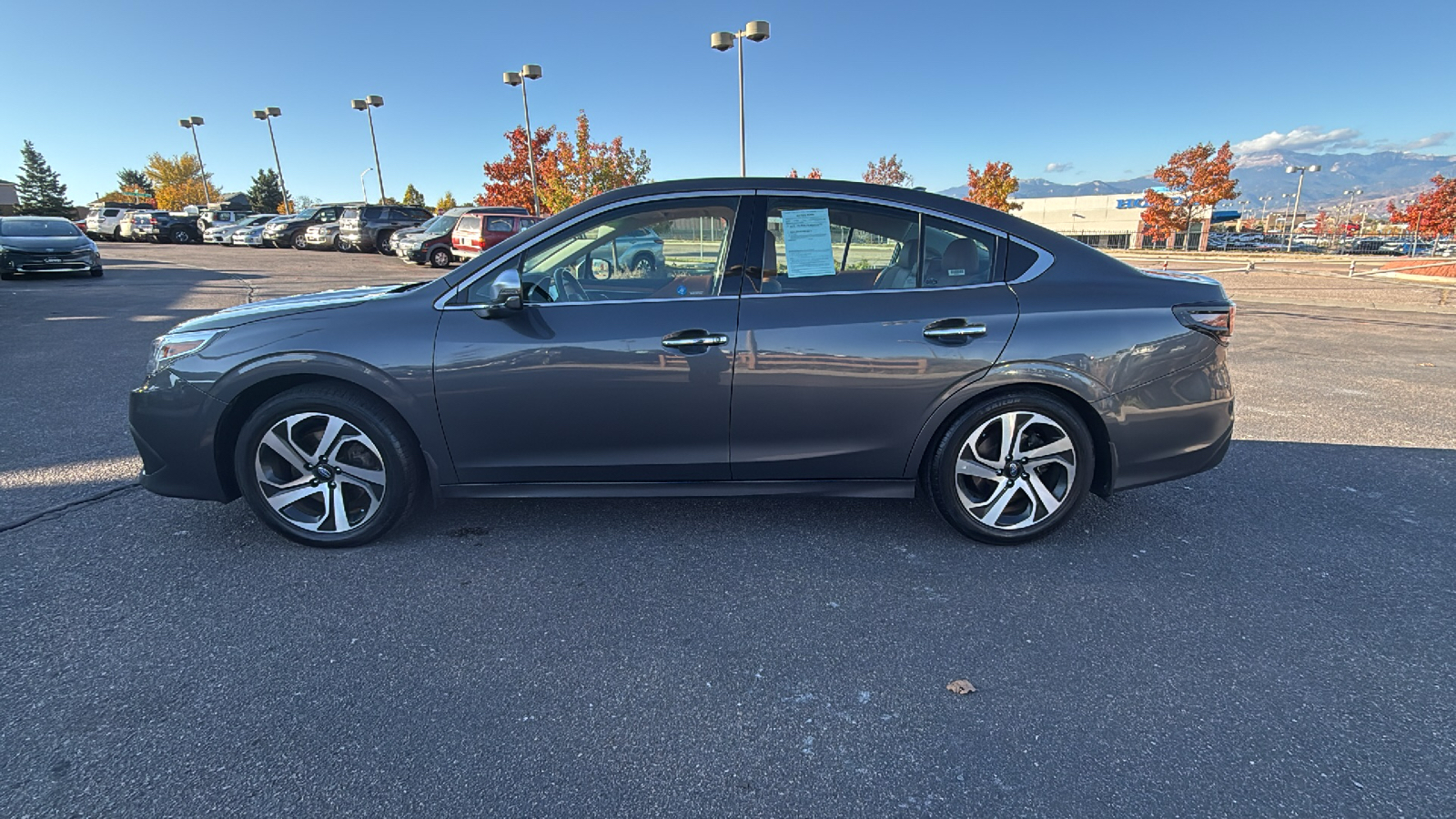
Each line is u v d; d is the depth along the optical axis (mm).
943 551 3346
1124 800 1922
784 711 2275
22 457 4508
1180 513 3791
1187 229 50781
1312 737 2150
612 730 2186
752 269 3205
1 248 15203
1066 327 3166
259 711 2238
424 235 20297
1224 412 3332
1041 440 3285
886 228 3266
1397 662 2518
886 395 3168
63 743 2084
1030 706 2291
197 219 33250
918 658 2541
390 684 2375
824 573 3131
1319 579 3102
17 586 2941
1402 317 12211
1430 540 3482
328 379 3229
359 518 3307
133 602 2844
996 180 48125
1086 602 2904
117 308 11188
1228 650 2590
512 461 3236
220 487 3256
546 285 3236
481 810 1887
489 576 3086
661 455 3236
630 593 2959
